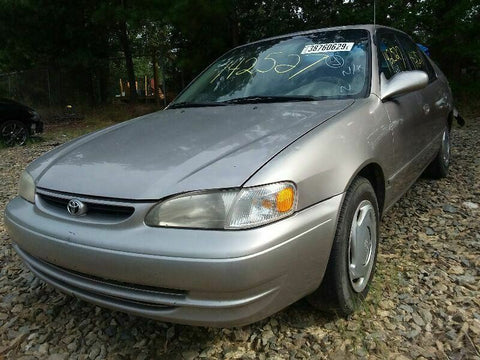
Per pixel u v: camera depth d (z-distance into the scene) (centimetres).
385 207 274
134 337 226
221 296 172
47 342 228
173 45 1358
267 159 188
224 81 321
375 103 260
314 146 201
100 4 1291
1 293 277
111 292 189
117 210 187
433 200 388
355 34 314
